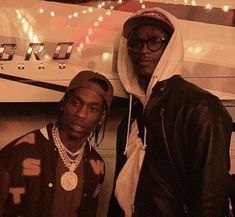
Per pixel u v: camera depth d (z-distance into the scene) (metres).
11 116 1.57
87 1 1.57
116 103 1.57
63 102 1.23
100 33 1.57
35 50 1.56
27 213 1.16
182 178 1.19
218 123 1.13
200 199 1.09
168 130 1.18
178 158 1.17
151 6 1.57
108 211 1.43
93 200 1.30
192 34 1.57
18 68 1.56
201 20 1.57
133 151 1.30
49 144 1.20
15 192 1.15
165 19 1.31
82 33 1.57
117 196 1.29
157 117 1.21
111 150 1.60
